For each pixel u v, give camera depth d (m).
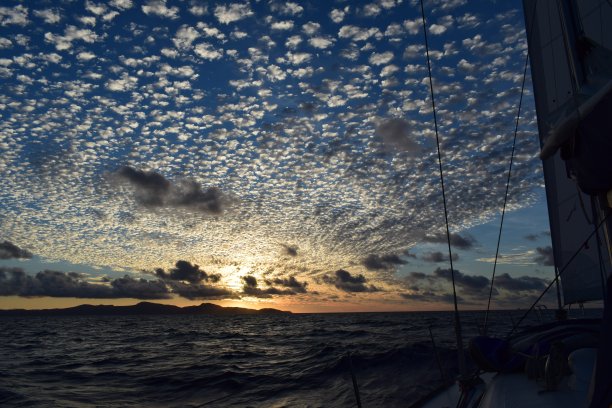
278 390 16.12
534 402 3.28
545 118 3.17
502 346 4.48
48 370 24.12
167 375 21.14
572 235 6.68
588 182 2.73
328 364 20.77
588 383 3.29
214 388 17.33
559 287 6.85
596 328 4.19
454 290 3.52
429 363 17.33
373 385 14.93
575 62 3.10
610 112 2.42
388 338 37.69
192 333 69.69
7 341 51.75
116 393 17.08
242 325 112.31
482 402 3.88
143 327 104.94
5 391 17.16
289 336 53.81
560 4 3.27
